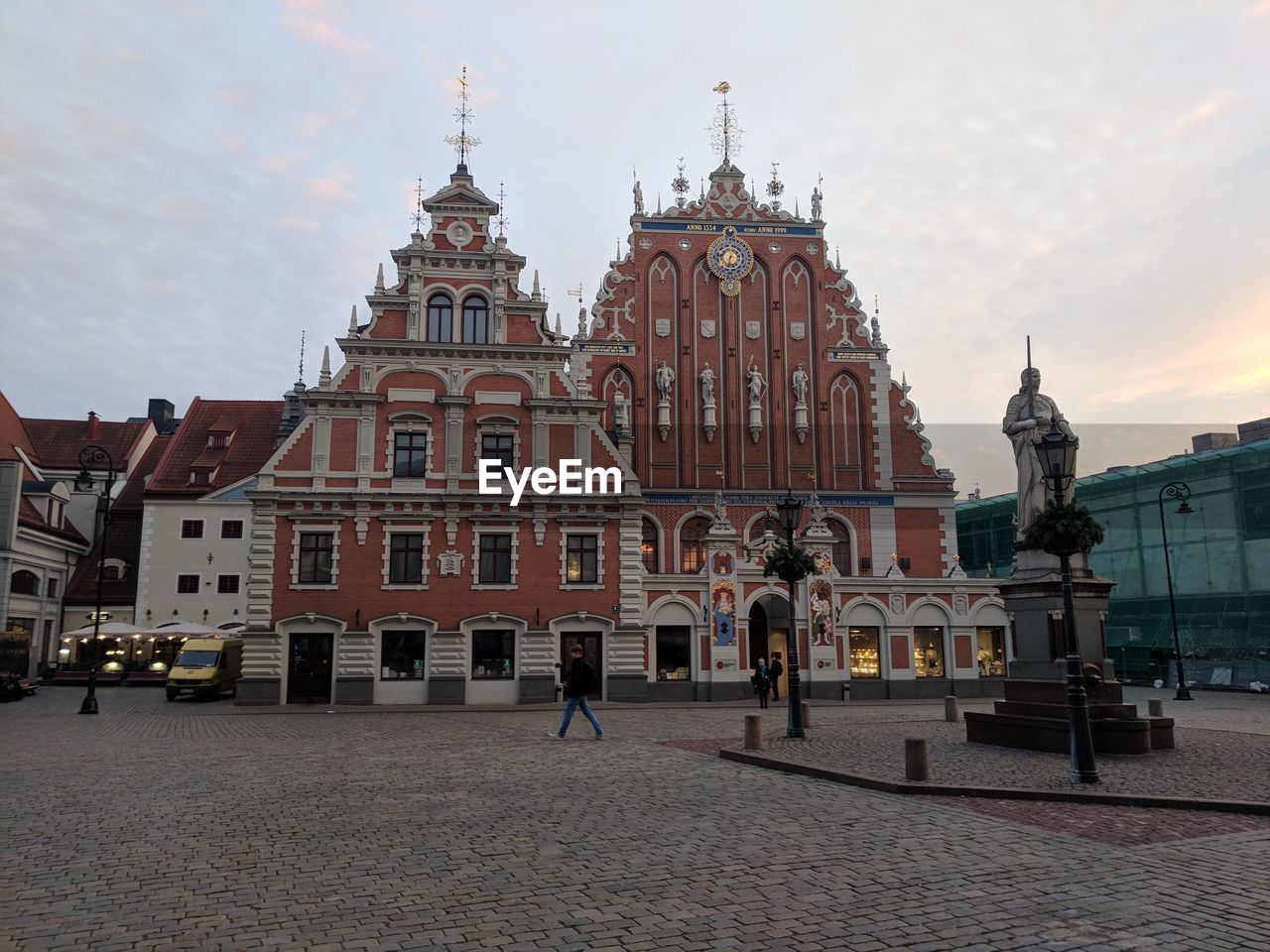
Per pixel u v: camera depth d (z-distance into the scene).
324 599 38.66
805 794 15.38
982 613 44.34
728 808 14.09
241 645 47.03
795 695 24.03
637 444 49.25
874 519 49.75
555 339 42.62
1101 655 21.83
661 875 10.22
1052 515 16.92
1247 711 33.28
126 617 58.41
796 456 50.22
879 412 51.03
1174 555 56.31
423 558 39.56
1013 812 13.73
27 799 15.27
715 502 44.44
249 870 10.60
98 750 22.52
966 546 73.75
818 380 51.09
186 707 38.03
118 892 9.75
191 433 62.97
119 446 68.31
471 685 38.94
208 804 14.72
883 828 12.58
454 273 42.59
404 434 40.75
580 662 25.14
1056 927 8.40
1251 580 52.00
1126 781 16.02
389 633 39.03
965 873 10.23
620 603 40.59
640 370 50.16
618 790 15.84
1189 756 19.53
